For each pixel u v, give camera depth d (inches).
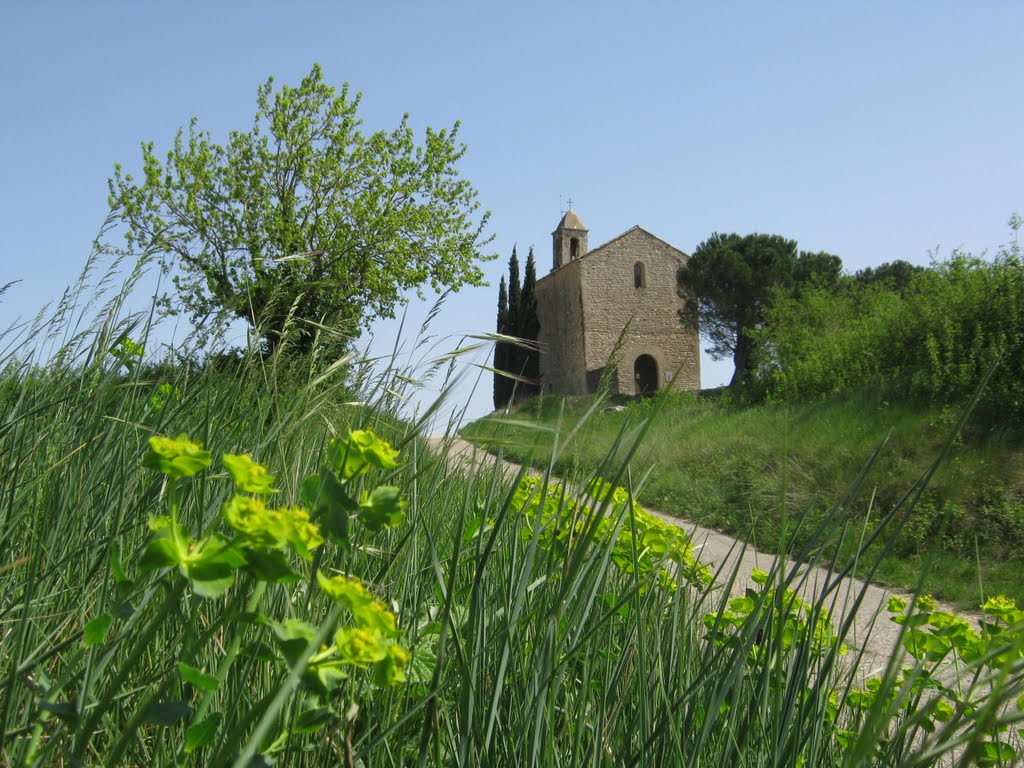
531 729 55.6
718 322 1502.2
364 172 800.9
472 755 54.0
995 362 45.1
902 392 452.4
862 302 855.1
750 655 71.6
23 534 68.6
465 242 838.5
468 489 63.9
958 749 74.7
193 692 51.0
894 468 320.8
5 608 58.3
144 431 82.0
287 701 47.9
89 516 72.0
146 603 46.9
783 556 53.5
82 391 91.0
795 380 657.0
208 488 70.5
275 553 32.8
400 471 74.5
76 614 59.1
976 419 353.4
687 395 846.5
